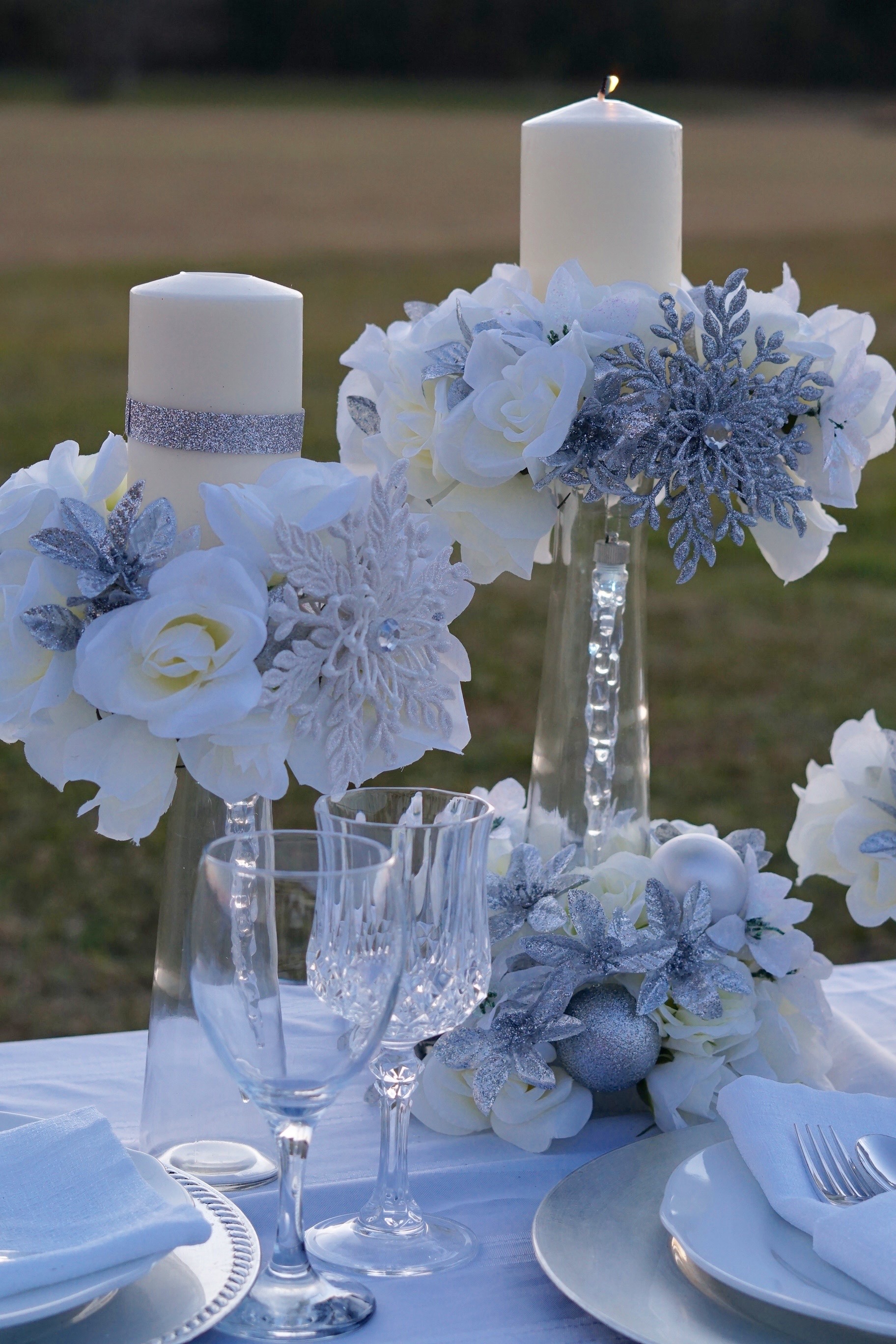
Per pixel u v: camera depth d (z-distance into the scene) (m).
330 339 9.73
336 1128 0.95
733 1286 0.69
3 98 19.22
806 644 5.73
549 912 0.93
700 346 0.93
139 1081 1.02
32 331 10.10
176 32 20.00
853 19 18.72
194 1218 0.69
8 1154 0.75
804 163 15.84
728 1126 0.84
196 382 0.86
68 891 3.65
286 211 13.84
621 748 1.01
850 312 0.97
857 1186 0.78
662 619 6.00
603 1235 0.76
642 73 19.36
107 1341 0.66
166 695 0.78
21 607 0.78
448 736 0.87
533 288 1.02
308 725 0.81
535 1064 0.90
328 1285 0.73
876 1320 0.66
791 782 4.43
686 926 0.94
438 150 16.89
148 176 15.01
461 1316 0.73
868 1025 1.13
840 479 0.95
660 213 1.00
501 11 20.22
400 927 0.70
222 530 0.80
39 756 0.84
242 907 0.68
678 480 0.90
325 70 20.67
